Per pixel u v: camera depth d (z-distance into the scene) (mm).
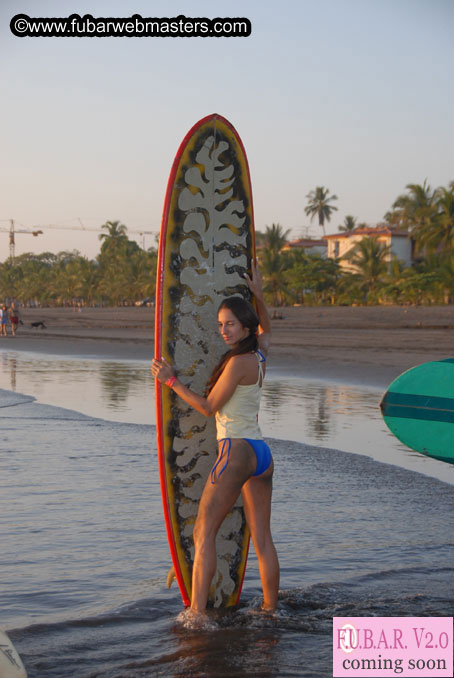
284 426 12492
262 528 4492
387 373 22734
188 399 4352
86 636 4047
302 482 8133
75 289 167750
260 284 4895
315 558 5449
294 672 3596
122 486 7645
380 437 11375
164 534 5992
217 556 4613
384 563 5348
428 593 4715
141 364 27625
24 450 9758
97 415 13625
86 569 5160
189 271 4633
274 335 45219
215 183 4754
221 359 4406
